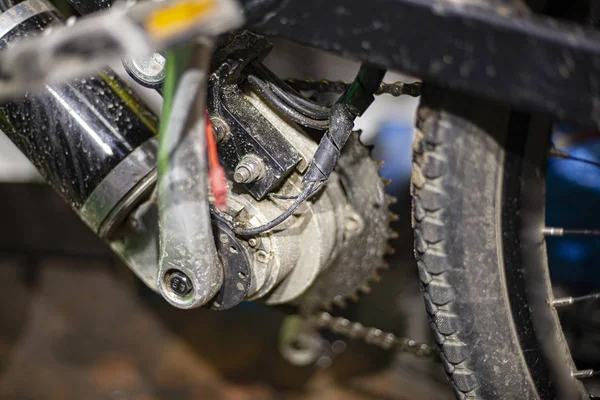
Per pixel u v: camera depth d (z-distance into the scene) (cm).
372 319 177
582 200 159
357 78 79
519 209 78
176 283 82
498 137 74
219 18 58
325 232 93
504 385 80
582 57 58
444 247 75
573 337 157
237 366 204
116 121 93
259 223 86
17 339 216
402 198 176
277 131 86
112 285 241
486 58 61
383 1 63
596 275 159
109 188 92
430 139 73
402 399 188
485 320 78
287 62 157
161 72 83
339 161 97
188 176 73
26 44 56
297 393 194
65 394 194
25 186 216
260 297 95
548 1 75
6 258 251
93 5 91
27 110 94
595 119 60
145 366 205
